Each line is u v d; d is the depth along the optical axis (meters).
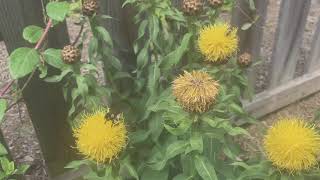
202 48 0.70
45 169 0.99
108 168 0.64
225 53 0.70
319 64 1.22
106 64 0.81
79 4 0.69
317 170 0.59
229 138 0.81
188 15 0.71
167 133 0.79
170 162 0.77
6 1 0.71
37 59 0.65
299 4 1.04
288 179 0.58
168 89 0.77
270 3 1.46
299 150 0.54
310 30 1.37
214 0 0.73
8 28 0.74
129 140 0.70
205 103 0.57
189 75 0.59
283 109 1.22
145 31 0.85
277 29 1.07
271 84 1.16
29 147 1.04
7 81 1.13
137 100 0.91
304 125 0.59
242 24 0.99
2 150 0.71
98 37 0.75
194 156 0.65
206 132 0.62
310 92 1.24
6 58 1.21
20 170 0.76
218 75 0.74
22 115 1.08
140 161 0.80
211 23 0.75
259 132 1.09
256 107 1.15
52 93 0.85
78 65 0.70
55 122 0.90
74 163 0.66
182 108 0.59
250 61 0.76
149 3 0.73
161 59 0.78
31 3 0.73
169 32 0.78
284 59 1.13
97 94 0.75
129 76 0.85
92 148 0.60
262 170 0.60
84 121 0.64
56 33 0.78
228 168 0.76
